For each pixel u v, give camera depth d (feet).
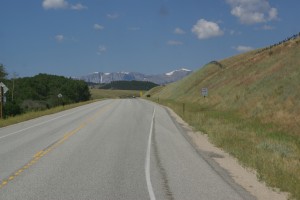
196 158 50.83
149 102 264.11
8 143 64.39
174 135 77.20
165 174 40.37
